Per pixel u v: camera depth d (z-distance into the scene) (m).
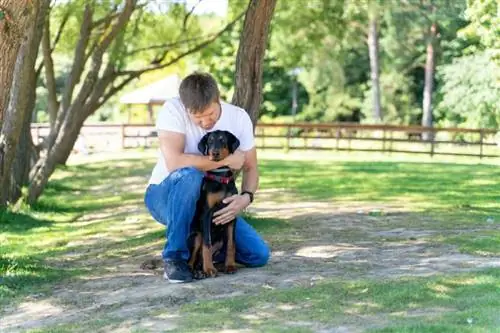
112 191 19.36
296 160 27.95
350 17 35.22
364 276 6.92
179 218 6.93
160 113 7.10
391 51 44.56
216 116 6.85
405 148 34.28
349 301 6.00
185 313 5.90
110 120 58.69
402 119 48.03
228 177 6.88
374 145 35.84
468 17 26.02
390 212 12.74
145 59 22.31
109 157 31.19
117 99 56.69
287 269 7.37
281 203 15.02
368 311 5.73
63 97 18.08
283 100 53.41
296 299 6.11
